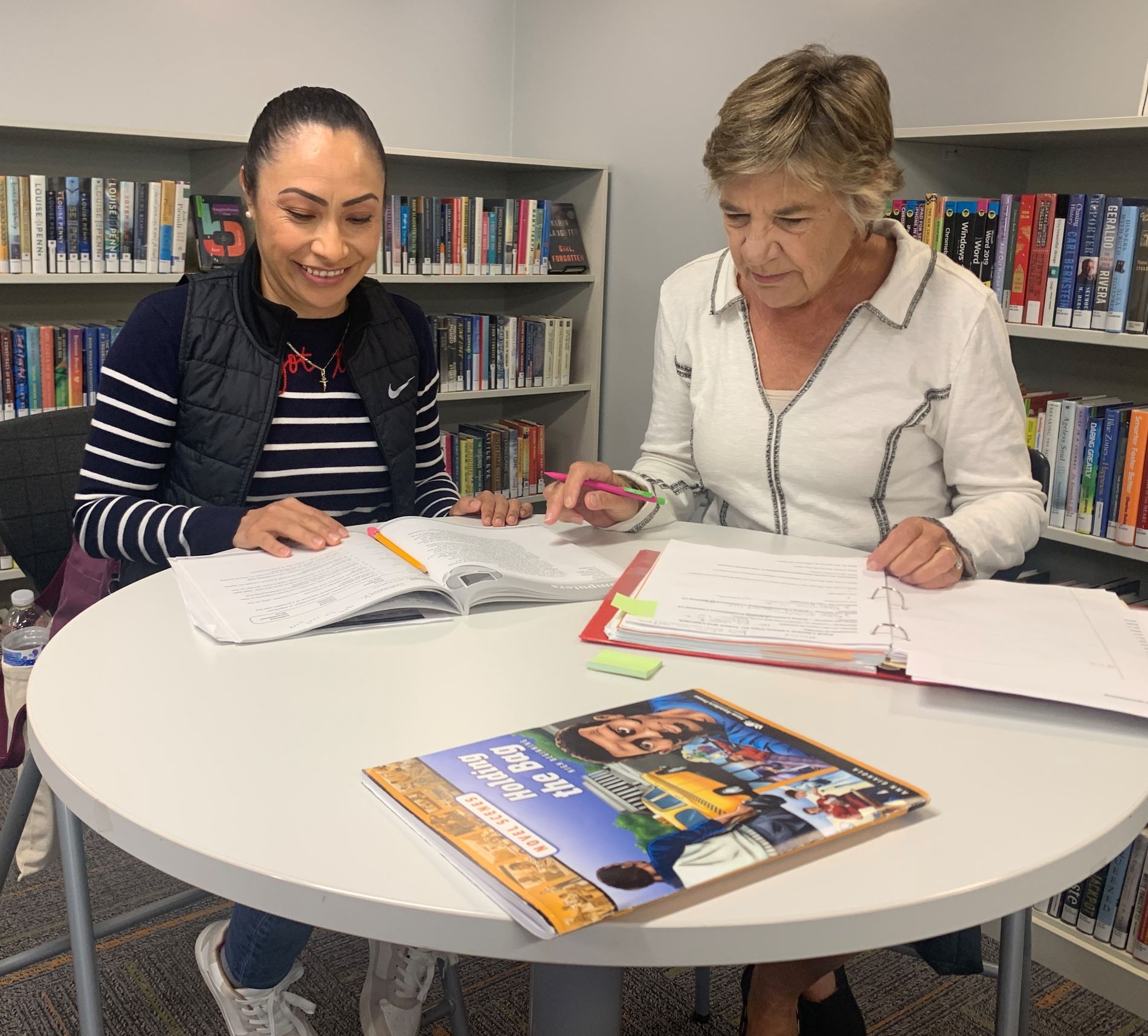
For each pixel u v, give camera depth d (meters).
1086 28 2.37
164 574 1.28
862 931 0.63
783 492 1.57
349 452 1.63
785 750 0.80
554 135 3.84
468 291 3.89
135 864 2.08
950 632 1.06
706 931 0.61
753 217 1.30
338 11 3.49
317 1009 1.71
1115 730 0.90
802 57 1.28
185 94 3.23
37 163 2.95
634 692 0.96
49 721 0.87
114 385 1.49
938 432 1.49
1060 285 2.09
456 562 1.22
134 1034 1.64
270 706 0.91
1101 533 2.11
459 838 0.67
